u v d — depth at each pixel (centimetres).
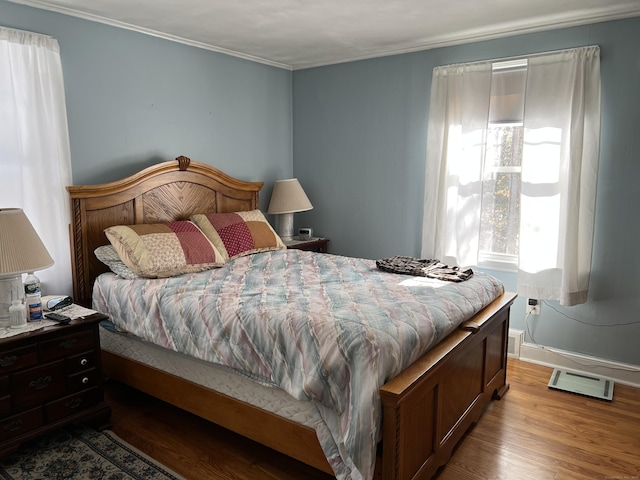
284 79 471
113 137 338
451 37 368
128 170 349
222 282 281
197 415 266
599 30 317
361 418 174
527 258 346
